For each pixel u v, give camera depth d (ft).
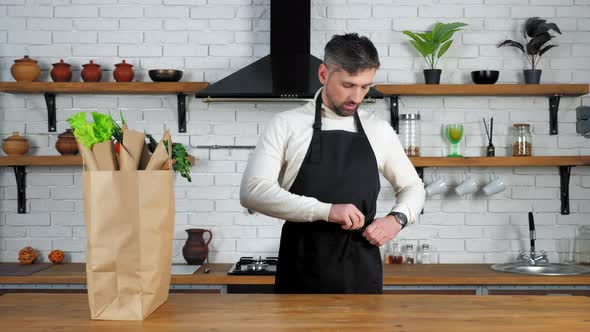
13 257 14.25
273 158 7.98
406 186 8.39
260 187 7.68
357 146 8.14
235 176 14.25
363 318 5.46
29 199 14.30
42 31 14.30
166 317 5.47
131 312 5.38
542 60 14.35
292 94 12.10
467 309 5.82
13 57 14.32
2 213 14.25
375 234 7.48
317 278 7.91
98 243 5.36
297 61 13.02
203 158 14.24
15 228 14.26
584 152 14.30
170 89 13.33
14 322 5.31
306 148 8.06
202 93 12.17
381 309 5.81
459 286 12.21
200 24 14.30
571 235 14.24
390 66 14.30
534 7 14.29
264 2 14.26
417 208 8.06
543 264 13.41
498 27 14.30
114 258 5.36
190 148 14.24
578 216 14.24
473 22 14.29
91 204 5.35
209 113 14.25
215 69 14.30
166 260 5.74
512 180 14.29
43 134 14.28
